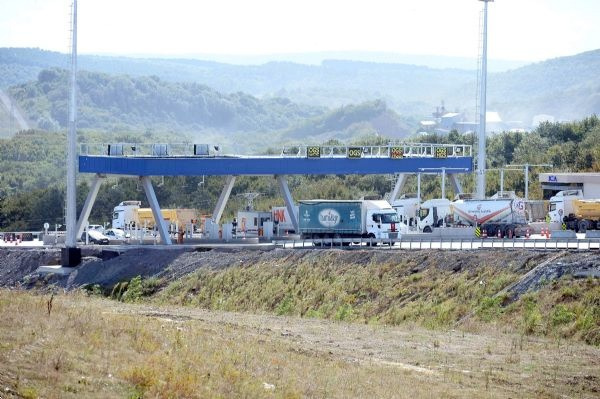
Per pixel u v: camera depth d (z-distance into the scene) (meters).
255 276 162.75
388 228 189.88
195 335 94.06
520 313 125.00
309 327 118.88
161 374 74.19
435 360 99.81
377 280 147.88
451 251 150.62
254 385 75.75
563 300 123.69
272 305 151.50
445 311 131.12
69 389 66.56
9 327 81.62
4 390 63.34
